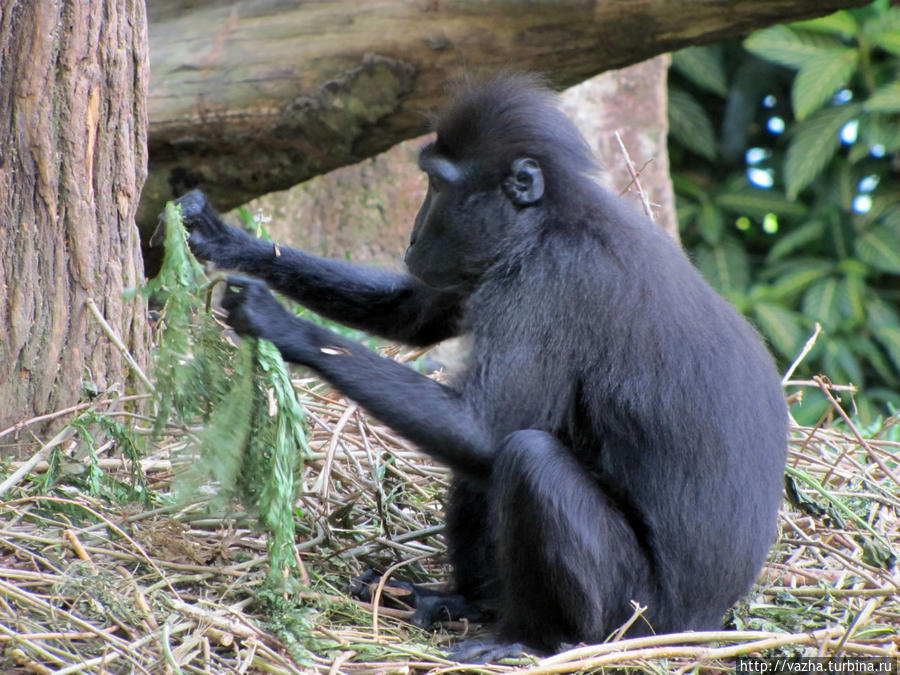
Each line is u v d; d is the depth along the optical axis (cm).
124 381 893
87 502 771
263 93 1218
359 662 668
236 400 721
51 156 834
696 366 765
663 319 770
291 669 639
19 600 651
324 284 920
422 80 1186
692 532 753
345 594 791
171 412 773
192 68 1233
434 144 869
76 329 859
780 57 1975
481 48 1161
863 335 1998
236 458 716
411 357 1036
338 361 743
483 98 854
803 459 955
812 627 776
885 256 1986
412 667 677
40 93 826
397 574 859
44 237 841
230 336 930
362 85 1198
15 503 748
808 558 881
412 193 1725
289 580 703
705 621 765
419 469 942
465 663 690
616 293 772
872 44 2019
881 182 2083
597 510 732
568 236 797
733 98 2161
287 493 700
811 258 2067
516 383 762
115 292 881
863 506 930
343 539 863
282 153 1260
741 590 772
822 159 1966
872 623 759
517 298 786
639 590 748
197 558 748
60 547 726
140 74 891
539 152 829
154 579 719
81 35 834
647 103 1825
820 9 1099
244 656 648
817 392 1872
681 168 2230
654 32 1130
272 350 716
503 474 723
